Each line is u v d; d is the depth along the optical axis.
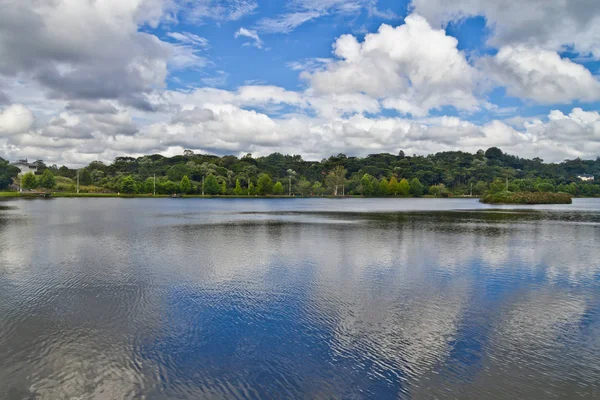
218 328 10.91
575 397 7.70
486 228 36.41
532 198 99.56
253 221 43.41
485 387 8.03
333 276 16.73
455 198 163.25
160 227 36.09
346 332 10.67
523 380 8.31
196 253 22.08
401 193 170.38
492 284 15.65
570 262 20.08
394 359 9.20
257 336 10.39
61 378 8.30
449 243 26.33
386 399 7.62
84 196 127.88
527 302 13.41
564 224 41.03
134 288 14.71
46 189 146.75
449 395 7.75
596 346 9.98
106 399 7.59
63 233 30.88
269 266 18.64
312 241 27.12
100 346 9.78
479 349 9.74
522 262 19.98
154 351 9.53
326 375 8.47
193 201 107.44
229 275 16.81
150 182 148.12
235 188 156.75
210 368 8.75
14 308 12.44
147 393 7.80
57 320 11.45
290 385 8.09
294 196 168.62
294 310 12.37
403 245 25.33
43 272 17.19
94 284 15.24
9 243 25.39
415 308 12.66
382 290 14.64
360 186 174.12
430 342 10.11
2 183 143.50
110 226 36.50
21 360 9.04
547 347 9.90
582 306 13.02
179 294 14.00
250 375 8.46
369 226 37.97
